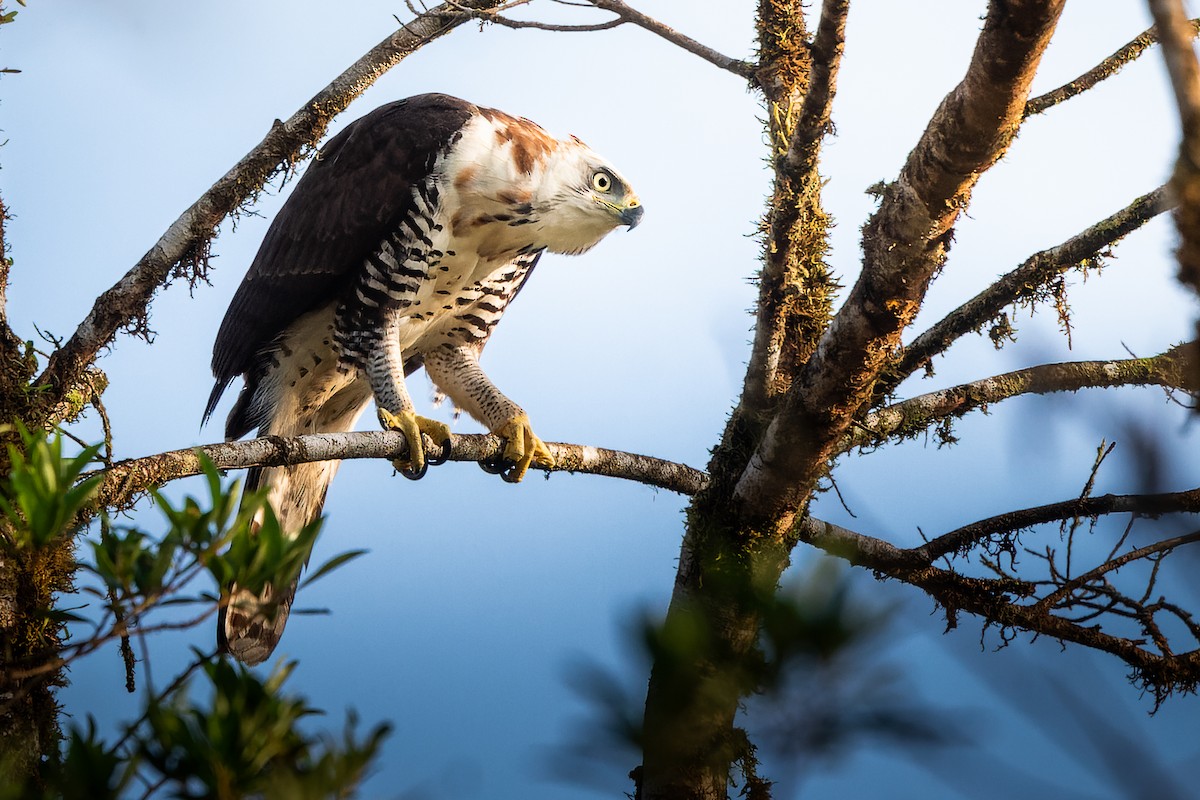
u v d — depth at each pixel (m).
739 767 7.55
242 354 13.20
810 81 8.33
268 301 12.88
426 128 12.48
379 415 12.12
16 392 9.10
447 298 13.05
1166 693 9.80
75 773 4.29
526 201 12.45
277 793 4.11
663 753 3.27
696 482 10.76
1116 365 9.91
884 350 8.02
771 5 9.57
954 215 7.40
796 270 9.41
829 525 10.02
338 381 13.09
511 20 10.32
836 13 7.93
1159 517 4.09
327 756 4.17
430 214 12.41
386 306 12.60
